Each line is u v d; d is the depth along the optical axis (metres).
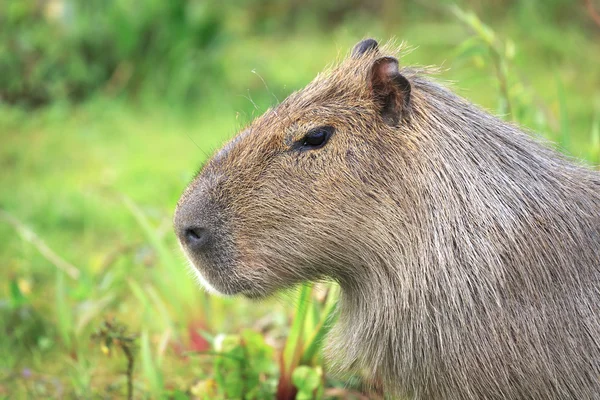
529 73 17.02
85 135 15.38
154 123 15.91
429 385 6.34
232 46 18.91
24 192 13.24
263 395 7.98
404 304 6.28
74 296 9.46
